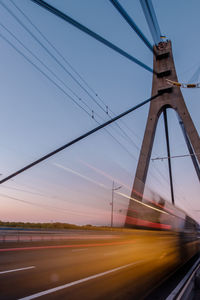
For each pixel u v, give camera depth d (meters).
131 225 18.52
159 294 6.15
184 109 49.41
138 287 6.78
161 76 54.22
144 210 18.64
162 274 9.04
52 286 6.27
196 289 6.10
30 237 22.95
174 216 18.78
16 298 5.14
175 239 17.50
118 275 8.23
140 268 10.05
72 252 14.84
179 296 5.53
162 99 52.44
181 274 9.20
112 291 6.16
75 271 8.48
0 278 6.96
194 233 22.72
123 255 14.32
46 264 9.76
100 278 7.55
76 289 6.11
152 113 52.09
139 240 16.30
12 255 12.51
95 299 5.41
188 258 16.50
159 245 16.36
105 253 14.73
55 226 43.81
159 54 55.53
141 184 45.25
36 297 5.27
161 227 17.17
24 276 7.32
